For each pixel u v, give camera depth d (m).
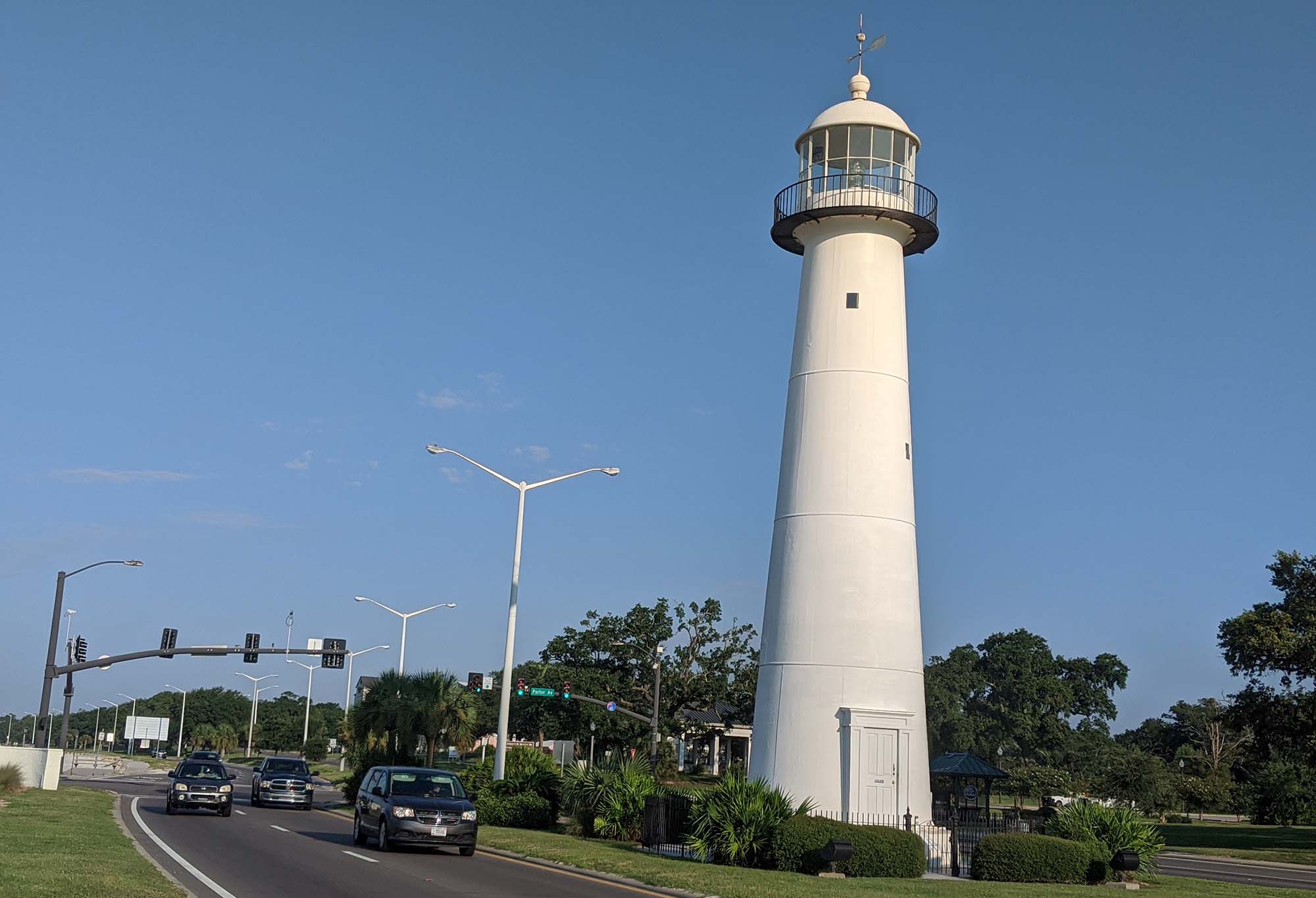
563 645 87.19
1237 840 56.50
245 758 128.12
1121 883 25.58
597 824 31.86
